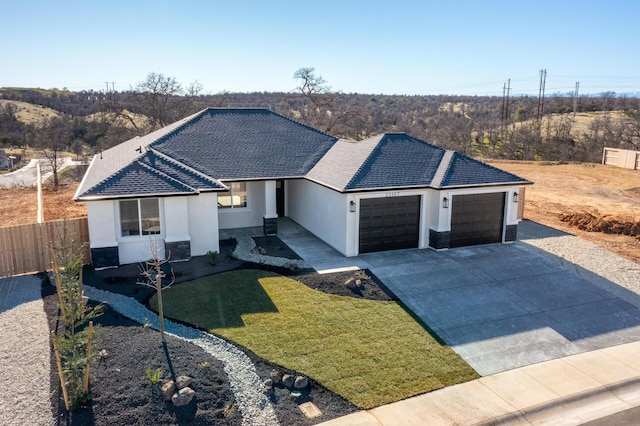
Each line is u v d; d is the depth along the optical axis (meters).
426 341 13.09
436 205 20.39
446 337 13.38
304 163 23.98
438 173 20.92
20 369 10.93
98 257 17.48
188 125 25.55
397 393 10.76
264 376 11.07
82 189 18.72
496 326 14.13
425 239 20.95
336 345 12.62
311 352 12.21
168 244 18.39
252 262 18.67
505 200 21.58
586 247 21.53
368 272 17.89
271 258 19.19
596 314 15.08
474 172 21.25
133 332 12.71
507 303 15.64
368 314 14.49
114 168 20.89
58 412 9.49
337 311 14.58
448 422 9.89
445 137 66.19
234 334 12.95
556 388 11.22
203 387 10.36
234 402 10.09
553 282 17.41
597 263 19.44
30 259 17.11
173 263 18.42
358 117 67.38
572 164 49.62
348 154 22.98
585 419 10.18
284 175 22.55
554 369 12.02
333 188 19.66
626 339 13.63
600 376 11.76
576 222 25.44
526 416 10.21
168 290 15.83
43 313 13.84
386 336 13.23
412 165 21.41
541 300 15.95
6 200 31.62
